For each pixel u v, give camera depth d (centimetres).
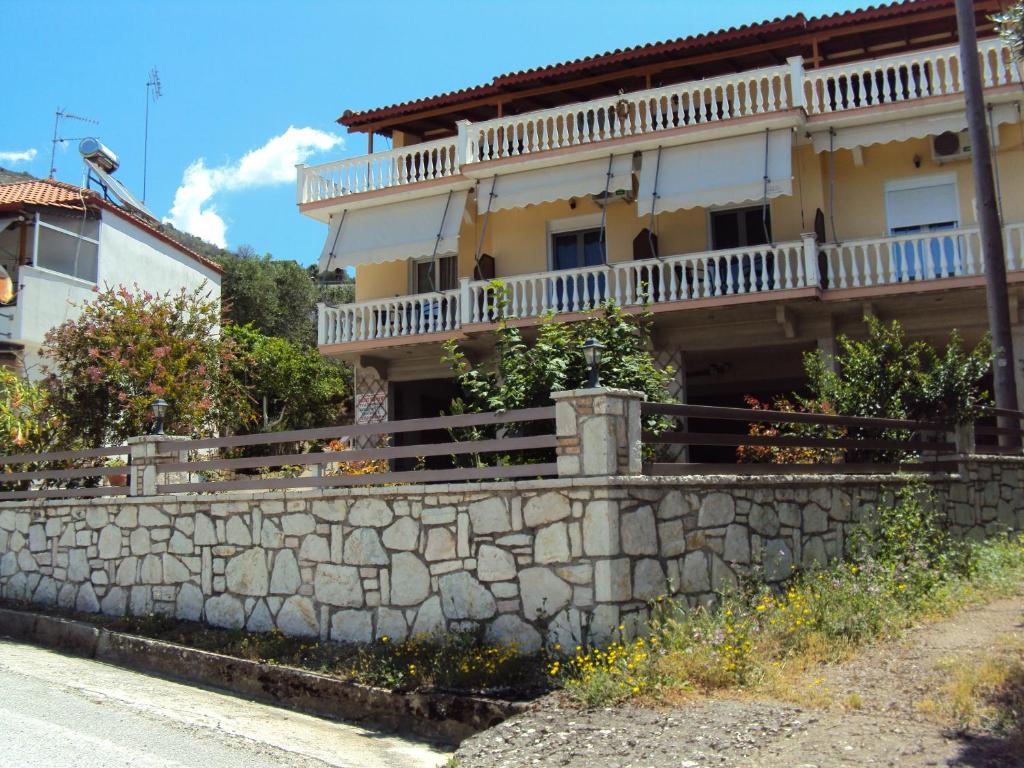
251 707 805
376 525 874
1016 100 1556
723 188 1639
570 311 1720
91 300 2323
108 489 1144
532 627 758
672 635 725
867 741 539
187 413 1598
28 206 2198
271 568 955
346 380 3394
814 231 1644
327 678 792
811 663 704
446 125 2128
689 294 1742
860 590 841
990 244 1332
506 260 1983
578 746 581
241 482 1000
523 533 773
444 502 827
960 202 1677
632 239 1883
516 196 1809
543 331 1038
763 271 1606
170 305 1780
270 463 979
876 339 1241
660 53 1825
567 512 747
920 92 1725
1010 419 1325
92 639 1027
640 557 745
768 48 1795
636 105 1742
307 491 933
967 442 1197
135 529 1100
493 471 808
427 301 1961
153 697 820
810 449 1197
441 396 2238
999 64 1562
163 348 1623
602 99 1764
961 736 534
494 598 785
